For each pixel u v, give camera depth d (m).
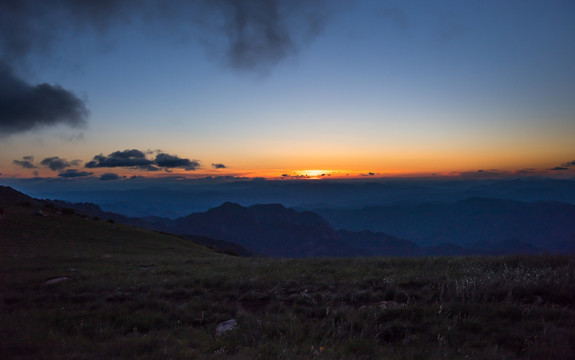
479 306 7.71
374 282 10.86
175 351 6.73
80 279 14.77
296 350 6.41
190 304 10.19
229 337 7.48
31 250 28.33
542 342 5.85
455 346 6.18
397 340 6.87
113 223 51.22
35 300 11.91
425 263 14.02
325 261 16.70
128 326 8.77
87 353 6.94
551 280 9.09
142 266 19.41
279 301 10.08
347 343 6.66
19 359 6.68
